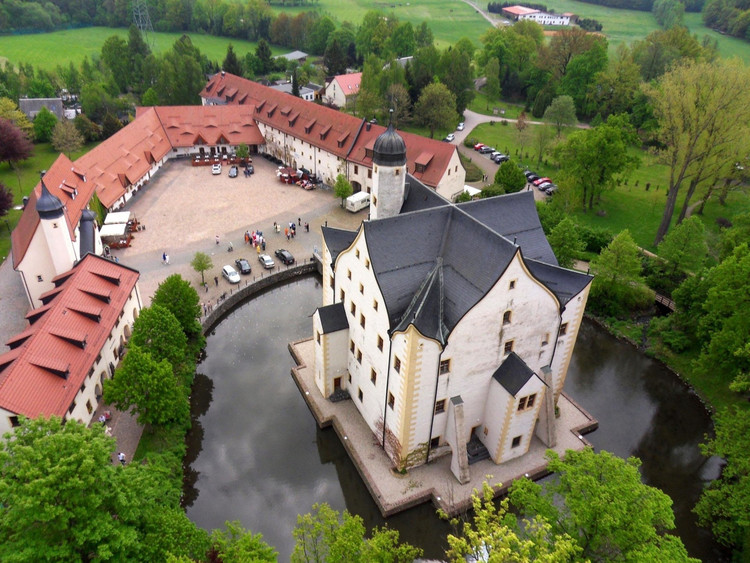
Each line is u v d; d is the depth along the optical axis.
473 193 96.31
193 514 45.97
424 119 132.62
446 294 44.03
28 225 67.38
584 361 65.12
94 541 30.53
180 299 59.88
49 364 46.84
